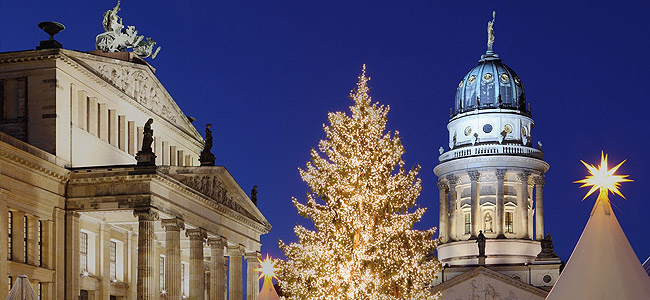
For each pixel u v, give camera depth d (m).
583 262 37.09
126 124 90.88
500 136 174.75
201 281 89.44
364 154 64.62
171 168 84.19
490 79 180.38
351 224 63.88
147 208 77.88
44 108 78.75
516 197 172.62
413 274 64.44
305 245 65.69
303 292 64.50
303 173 66.69
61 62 79.75
